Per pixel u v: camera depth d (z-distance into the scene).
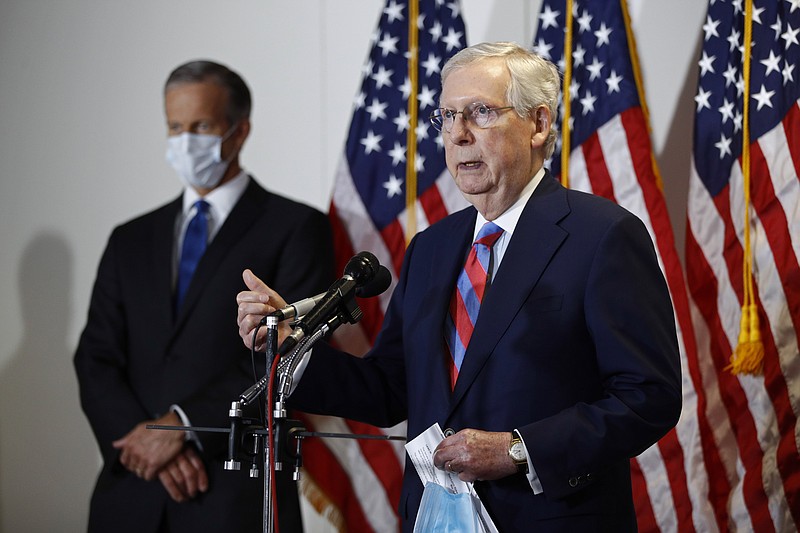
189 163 6.89
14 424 8.42
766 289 6.38
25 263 8.45
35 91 8.52
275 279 6.76
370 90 7.50
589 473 3.84
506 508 3.95
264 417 4.11
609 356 3.94
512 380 4.00
